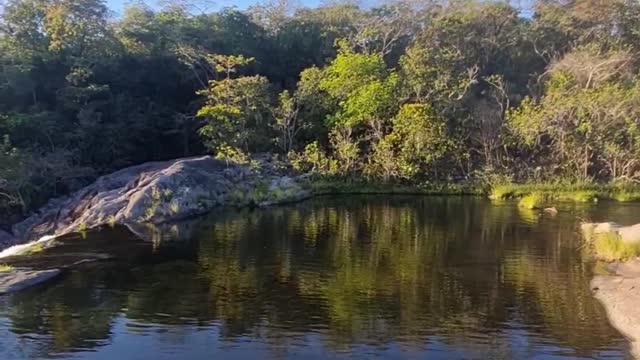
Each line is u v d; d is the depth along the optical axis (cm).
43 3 4884
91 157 4697
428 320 1775
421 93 5628
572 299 1969
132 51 5328
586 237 3005
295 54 6419
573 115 5325
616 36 6612
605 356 1509
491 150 5519
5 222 3647
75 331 1678
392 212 3969
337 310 1859
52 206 3838
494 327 1714
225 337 1638
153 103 5303
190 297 1992
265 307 1891
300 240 2958
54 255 2600
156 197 3622
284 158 5147
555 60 6256
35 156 4028
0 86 4259
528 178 5338
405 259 2539
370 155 5362
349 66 5450
